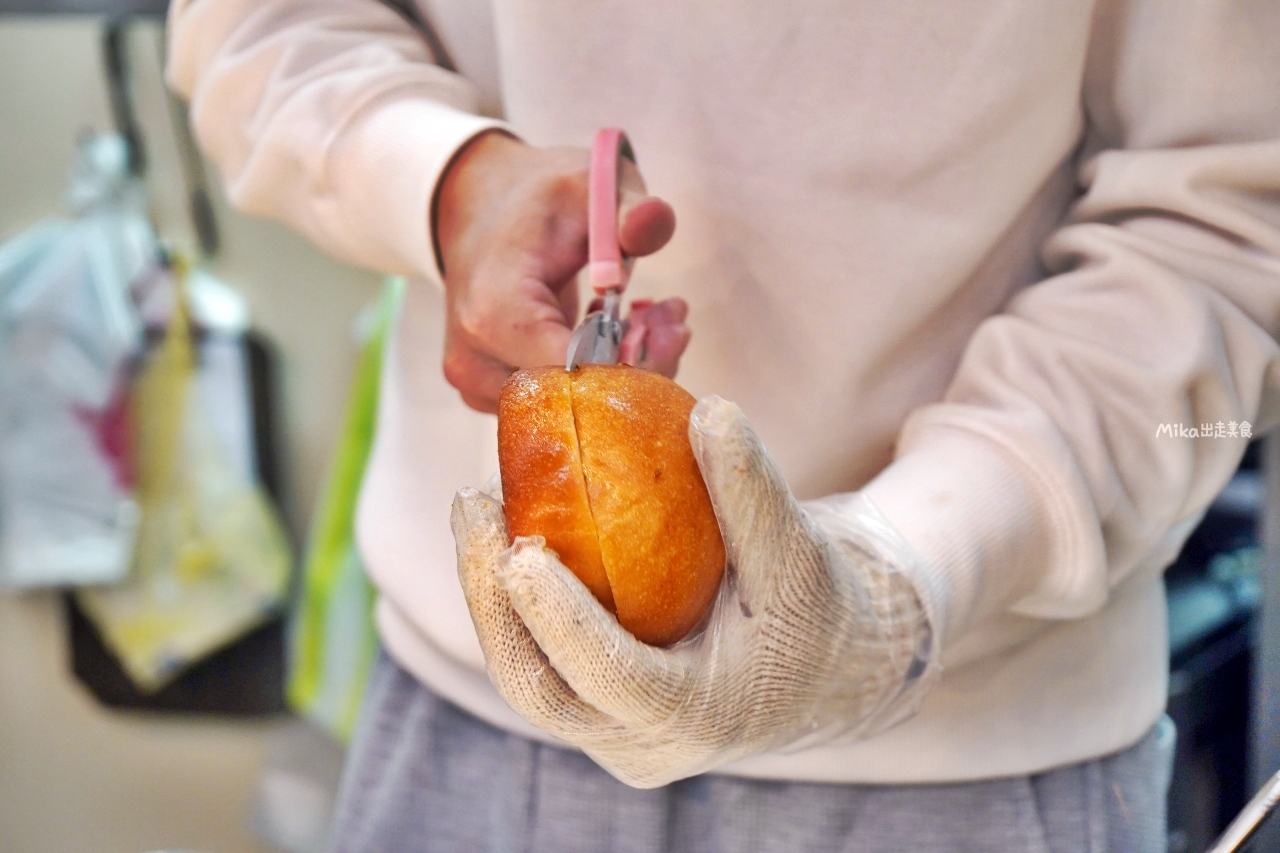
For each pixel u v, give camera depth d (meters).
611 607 0.60
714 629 0.62
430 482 0.93
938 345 0.85
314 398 1.98
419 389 0.94
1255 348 0.77
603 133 0.74
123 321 1.82
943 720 0.82
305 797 1.88
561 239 0.75
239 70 0.89
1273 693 0.90
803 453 0.84
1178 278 0.76
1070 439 0.75
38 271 1.80
